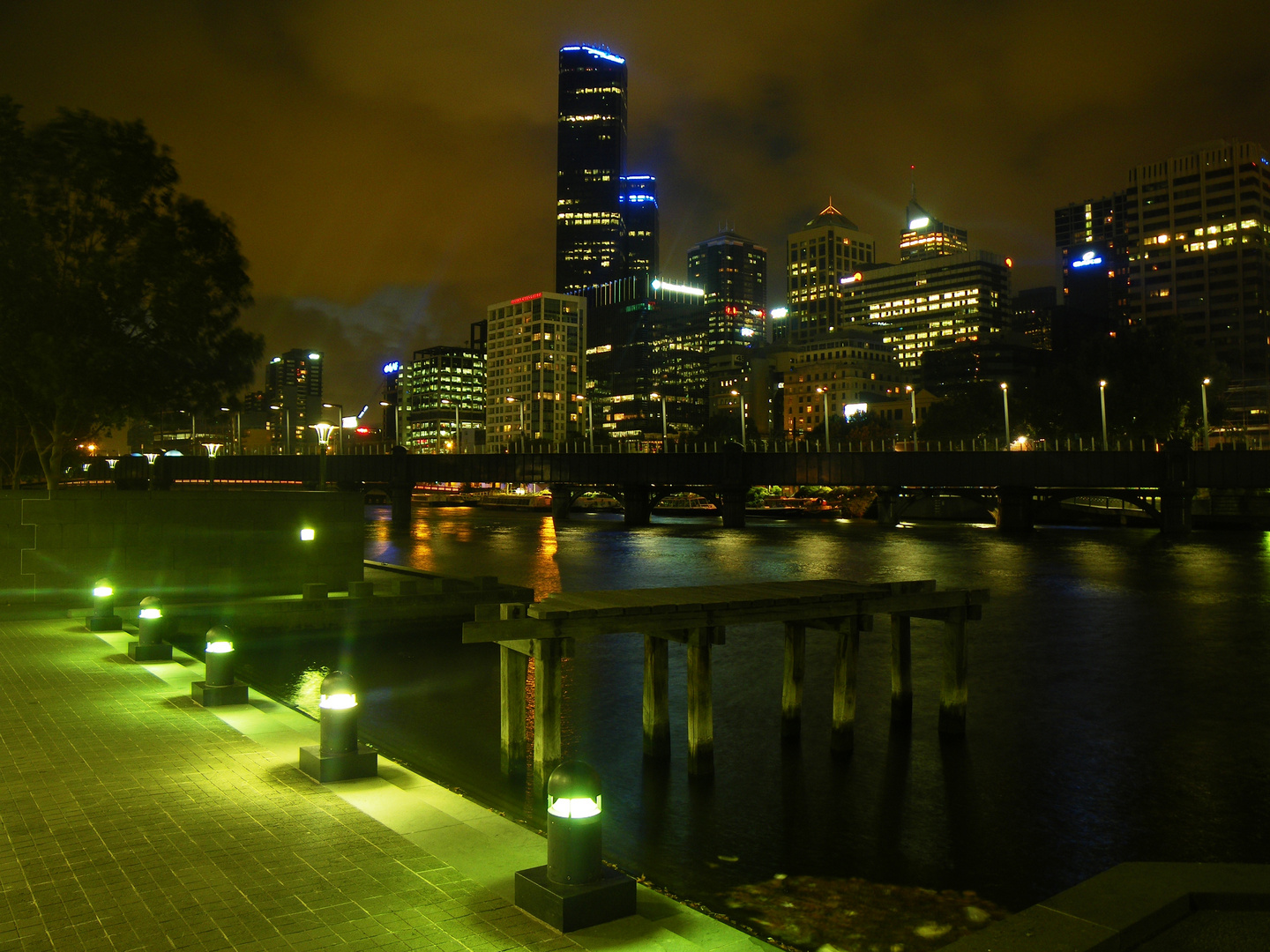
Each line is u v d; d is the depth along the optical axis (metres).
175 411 31.89
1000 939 6.00
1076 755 17.81
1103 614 37.94
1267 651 29.48
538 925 6.36
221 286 30.48
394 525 111.00
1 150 27.00
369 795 9.38
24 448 38.19
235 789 9.58
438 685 23.28
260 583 29.23
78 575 26.09
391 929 6.25
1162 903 6.49
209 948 5.93
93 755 10.92
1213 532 92.25
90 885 7.02
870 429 159.12
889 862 12.45
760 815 14.27
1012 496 94.81
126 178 28.00
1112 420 114.00
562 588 48.19
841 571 56.31
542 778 14.50
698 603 15.98
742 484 101.75
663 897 7.08
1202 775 16.64
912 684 24.25
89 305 27.73
